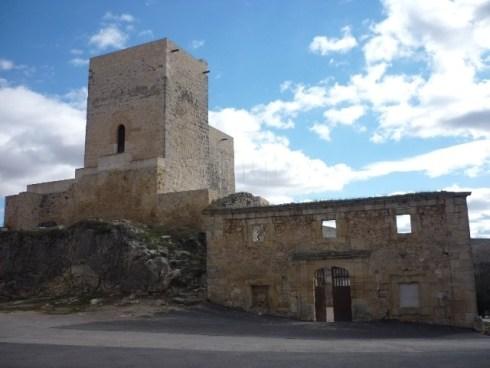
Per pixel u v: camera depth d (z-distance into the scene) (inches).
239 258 1061.1
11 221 1721.2
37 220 1708.9
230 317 940.6
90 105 1636.3
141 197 1461.6
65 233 1320.1
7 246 1373.0
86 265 1226.0
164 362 446.9
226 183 2018.9
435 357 482.3
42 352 499.8
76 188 1585.9
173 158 1523.1
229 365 433.4
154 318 885.8
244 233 1069.1
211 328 791.7
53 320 854.5
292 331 785.6
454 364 438.0
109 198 1515.7
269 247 1045.8
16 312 971.9
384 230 978.1
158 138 1507.1
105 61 1641.2
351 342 650.2
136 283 1127.0
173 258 1179.9
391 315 944.3
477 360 461.1
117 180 1512.1
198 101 1673.2
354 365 434.6
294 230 1035.9
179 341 615.5
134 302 1037.2
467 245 925.8
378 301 954.1
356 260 976.3
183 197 1402.6
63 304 1056.8
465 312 904.9
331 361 456.4
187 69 1638.8
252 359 467.2
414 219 965.2
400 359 468.8
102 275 1186.6
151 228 1347.2
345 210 1009.5
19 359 458.9
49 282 1250.6
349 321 971.9
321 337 722.2
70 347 535.8
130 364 435.5
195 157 1626.5
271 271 1033.5
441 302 921.5
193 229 1358.3
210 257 1079.0
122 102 1587.1
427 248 948.0
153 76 1552.7
